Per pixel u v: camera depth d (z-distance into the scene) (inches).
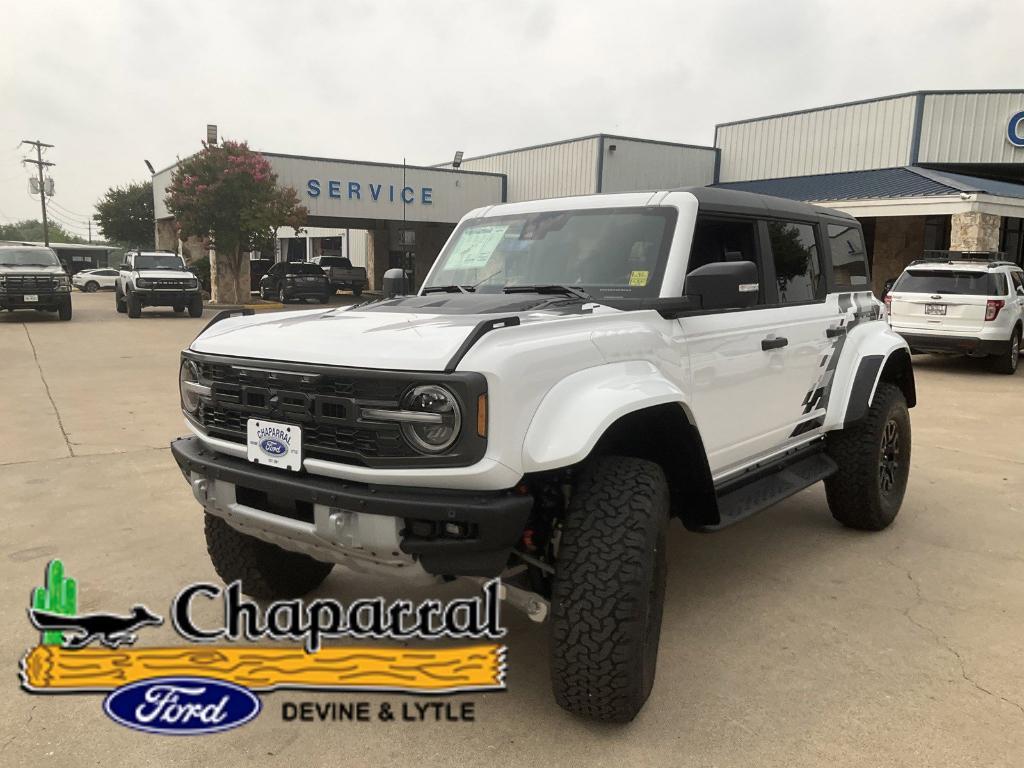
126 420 319.6
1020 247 1012.5
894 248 938.7
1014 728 112.5
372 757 106.5
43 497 218.7
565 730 112.5
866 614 150.3
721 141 1160.2
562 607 106.8
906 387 209.9
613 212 151.9
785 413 166.2
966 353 474.9
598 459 116.3
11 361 498.6
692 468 127.5
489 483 98.6
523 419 101.0
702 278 122.0
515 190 1222.9
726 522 136.3
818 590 161.5
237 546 142.8
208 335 131.7
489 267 159.6
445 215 1160.8
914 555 181.5
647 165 1121.4
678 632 142.5
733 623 146.2
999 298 461.4
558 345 108.1
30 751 107.3
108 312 975.6
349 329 117.4
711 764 104.4
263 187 997.8
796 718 115.0
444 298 144.2
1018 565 175.6
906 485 212.8
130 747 108.5
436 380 97.5
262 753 107.4
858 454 187.5
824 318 179.5
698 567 174.4
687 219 143.4
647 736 110.7
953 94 916.6
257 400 113.2
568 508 111.4
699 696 121.0
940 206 713.0
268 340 118.0
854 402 182.1
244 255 1083.3
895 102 952.9
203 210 987.3
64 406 348.5
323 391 106.0
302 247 1920.5
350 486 104.6
